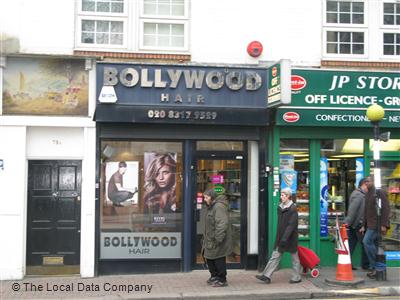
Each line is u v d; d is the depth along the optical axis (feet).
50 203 34.91
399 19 37.81
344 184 37.55
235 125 35.55
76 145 35.06
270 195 35.91
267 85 35.17
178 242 35.60
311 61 36.76
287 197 31.71
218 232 30.09
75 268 34.83
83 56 34.32
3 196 33.58
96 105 33.76
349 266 31.58
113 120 33.55
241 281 32.50
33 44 34.47
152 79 34.30
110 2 35.73
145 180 35.55
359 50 37.52
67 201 35.04
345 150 37.58
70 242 34.94
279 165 36.37
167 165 35.83
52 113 34.42
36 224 34.73
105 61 34.32
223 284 31.01
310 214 36.68
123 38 35.68
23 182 33.86
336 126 36.14
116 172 35.32
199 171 35.99
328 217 37.27
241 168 36.37
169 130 35.14
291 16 36.76
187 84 34.55
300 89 35.53
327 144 37.42
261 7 36.52
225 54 36.09
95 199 34.42
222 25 36.17
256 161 36.45
